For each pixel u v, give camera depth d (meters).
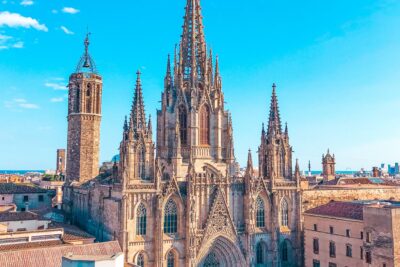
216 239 107.25
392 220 80.25
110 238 100.88
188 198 103.06
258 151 126.62
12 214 99.00
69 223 132.50
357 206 100.69
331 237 102.06
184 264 103.00
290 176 124.19
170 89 125.81
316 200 129.12
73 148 142.62
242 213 114.69
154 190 100.62
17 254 73.06
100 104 147.62
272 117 126.25
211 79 129.00
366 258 87.12
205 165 120.25
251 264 110.25
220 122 125.69
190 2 132.00
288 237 119.69
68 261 54.34
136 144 103.44
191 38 129.25
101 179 132.62
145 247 98.56
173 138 122.62
